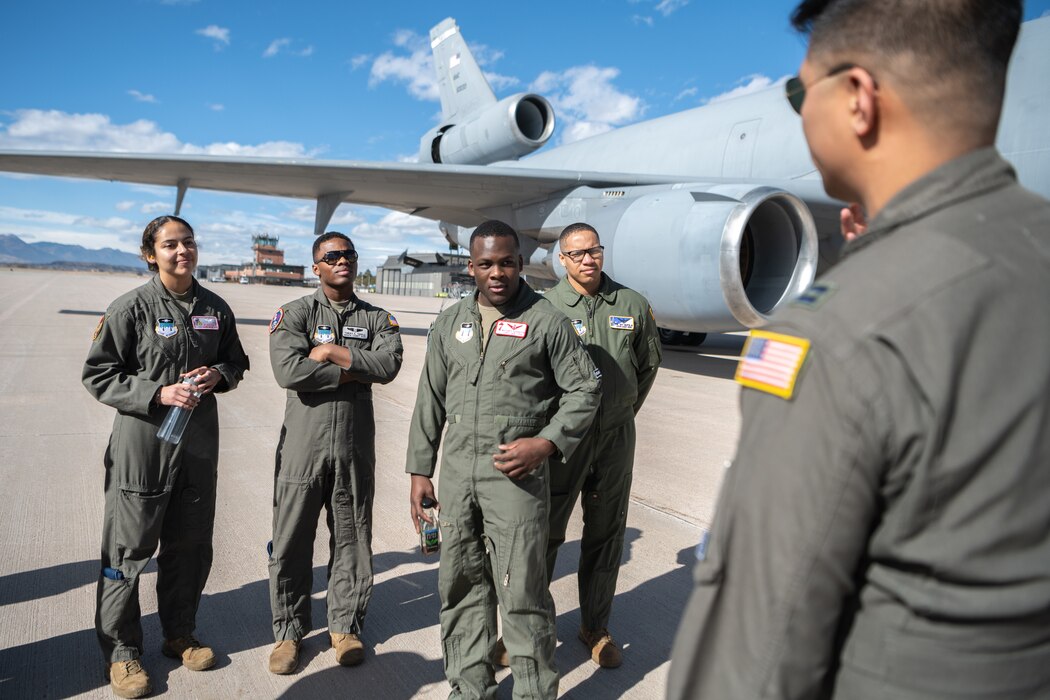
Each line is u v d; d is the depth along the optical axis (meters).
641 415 6.38
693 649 0.74
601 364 2.46
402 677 2.31
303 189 10.09
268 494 4.07
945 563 0.62
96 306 18.23
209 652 2.33
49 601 2.71
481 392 1.98
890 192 0.76
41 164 9.32
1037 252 0.67
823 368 0.66
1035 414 0.62
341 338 2.50
